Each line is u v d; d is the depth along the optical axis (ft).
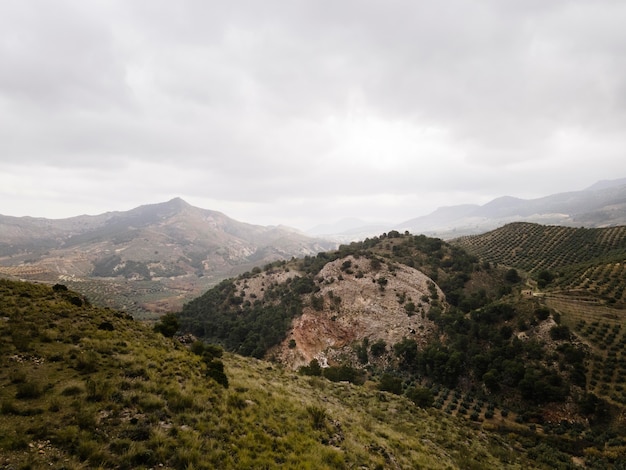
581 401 212.84
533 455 167.84
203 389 77.15
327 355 391.24
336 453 71.05
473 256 539.29
